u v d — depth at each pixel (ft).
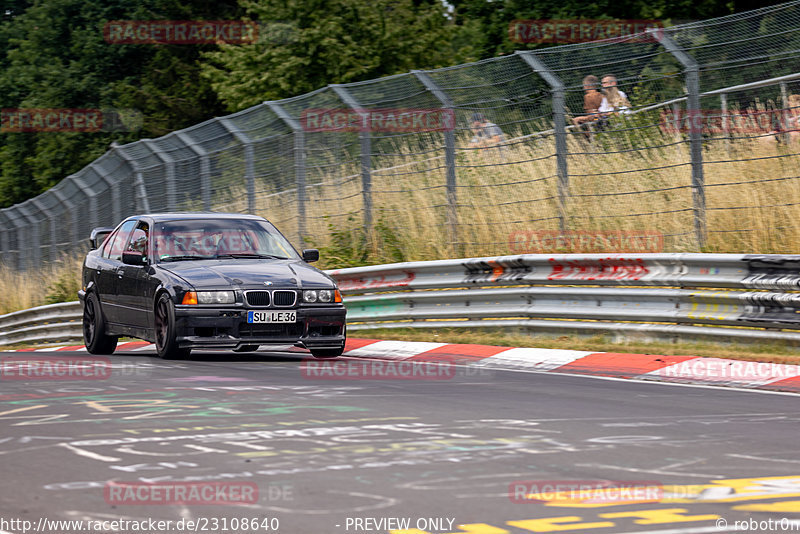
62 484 54.39
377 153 184.85
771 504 49.85
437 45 340.59
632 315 129.90
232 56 338.54
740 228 146.00
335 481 54.60
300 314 120.67
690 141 144.15
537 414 77.30
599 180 167.73
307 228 195.42
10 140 461.37
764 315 117.29
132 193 235.40
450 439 66.59
